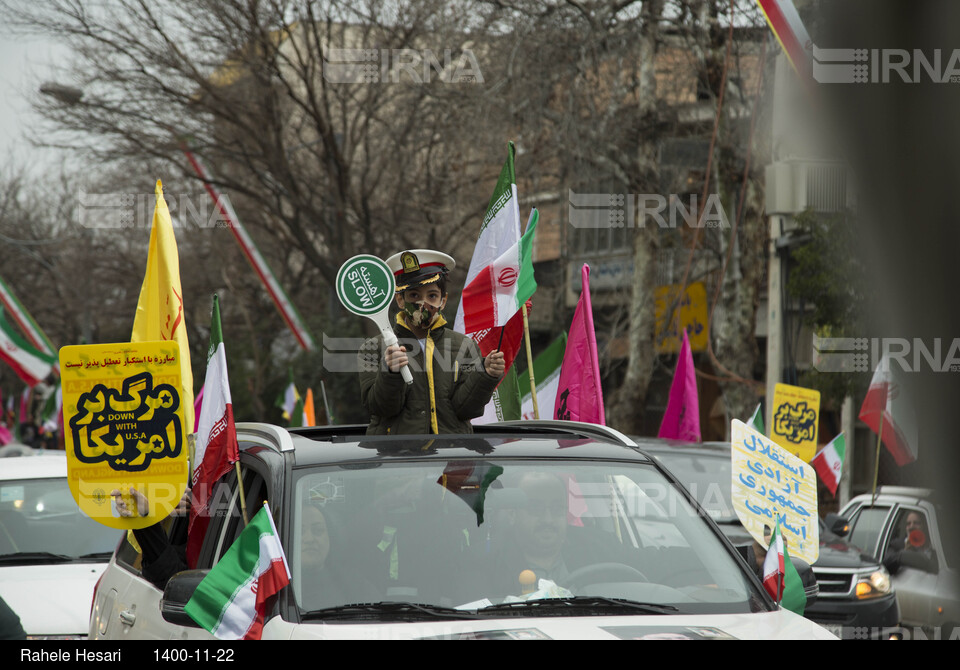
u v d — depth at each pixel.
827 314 32.78
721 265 45.12
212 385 10.80
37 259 85.00
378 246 60.56
